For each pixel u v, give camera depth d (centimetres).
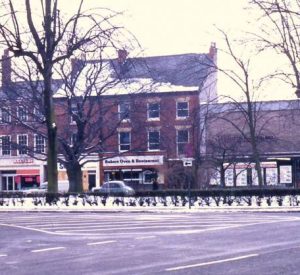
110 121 4466
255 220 2283
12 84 4162
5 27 3180
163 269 1112
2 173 6300
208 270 1095
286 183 5322
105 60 4516
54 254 1355
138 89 4978
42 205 3559
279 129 5669
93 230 1933
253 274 1049
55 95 5272
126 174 5859
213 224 2103
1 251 1441
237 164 5222
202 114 5731
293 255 1282
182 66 5994
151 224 2142
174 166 4919
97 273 1081
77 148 4247
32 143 5694
